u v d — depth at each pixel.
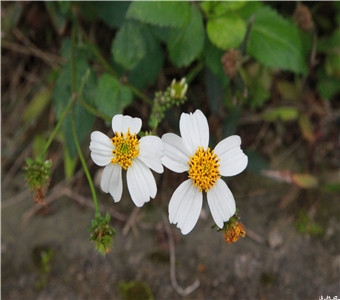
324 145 0.28
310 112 0.28
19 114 0.29
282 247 0.27
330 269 0.27
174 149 0.17
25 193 0.28
